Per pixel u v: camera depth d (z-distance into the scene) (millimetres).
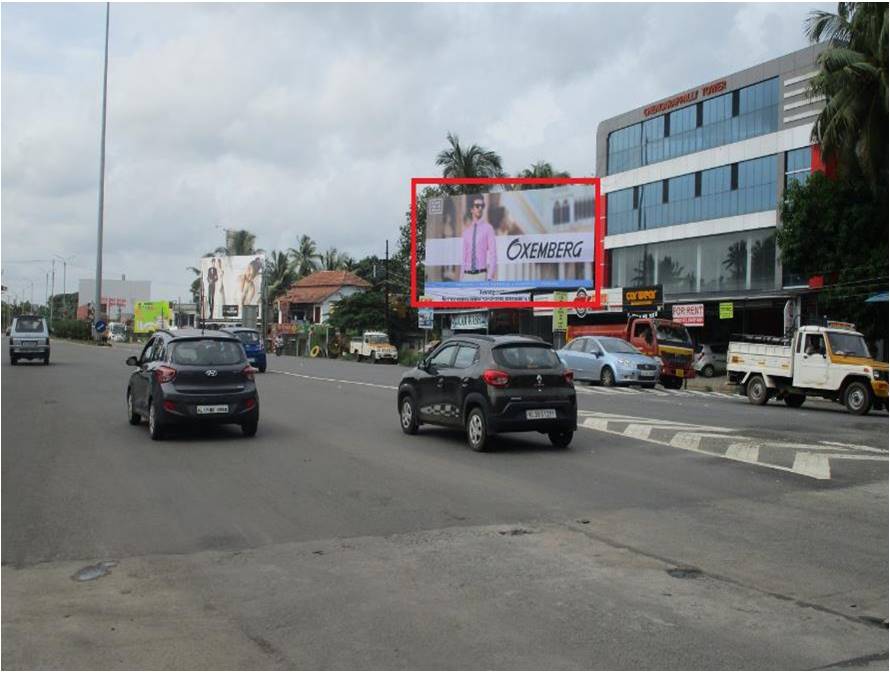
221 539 7457
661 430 15141
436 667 4703
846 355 21172
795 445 13594
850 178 29938
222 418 13477
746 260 38531
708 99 40875
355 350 56344
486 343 12961
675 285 42719
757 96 38188
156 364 13758
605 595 5984
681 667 4738
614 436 14523
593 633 5234
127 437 13844
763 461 11977
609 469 11227
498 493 9539
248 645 5016
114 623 5379
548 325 49500
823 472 11156
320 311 79000
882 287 29156
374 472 10781
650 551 7180
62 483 9906
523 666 4723
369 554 7012
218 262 87000
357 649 4957
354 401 20578
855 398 20594
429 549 7168
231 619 5453
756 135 38156
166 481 10078
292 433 14516
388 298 63281
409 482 10125
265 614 5547
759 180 37938
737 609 5723
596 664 4762
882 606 5828
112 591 6020
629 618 5512
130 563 6715
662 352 30672
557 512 8625
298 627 5312
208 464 11305
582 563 6785
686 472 11070
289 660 4797
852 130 28000
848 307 30094
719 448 13125
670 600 5895
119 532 7672
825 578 6461
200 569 6559
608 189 47406
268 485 9883
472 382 12727
